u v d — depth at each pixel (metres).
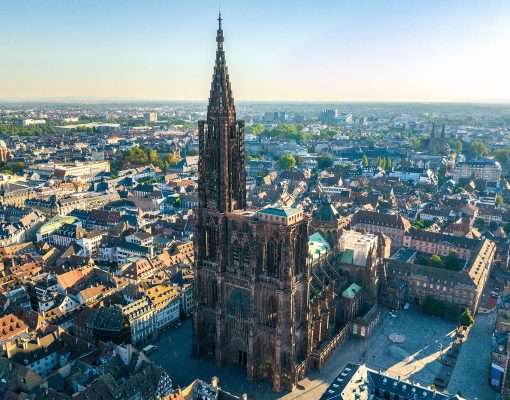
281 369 167.12
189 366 181.62
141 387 149.25
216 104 164.00
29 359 166.25
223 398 150.12
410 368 184.25
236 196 175.00
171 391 157.25
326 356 186.50
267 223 159.50
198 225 176.25
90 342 185.25
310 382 173.88
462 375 180.12
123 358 160.00
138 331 195.50
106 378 143.88
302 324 175.12
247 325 173.12
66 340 177.88
